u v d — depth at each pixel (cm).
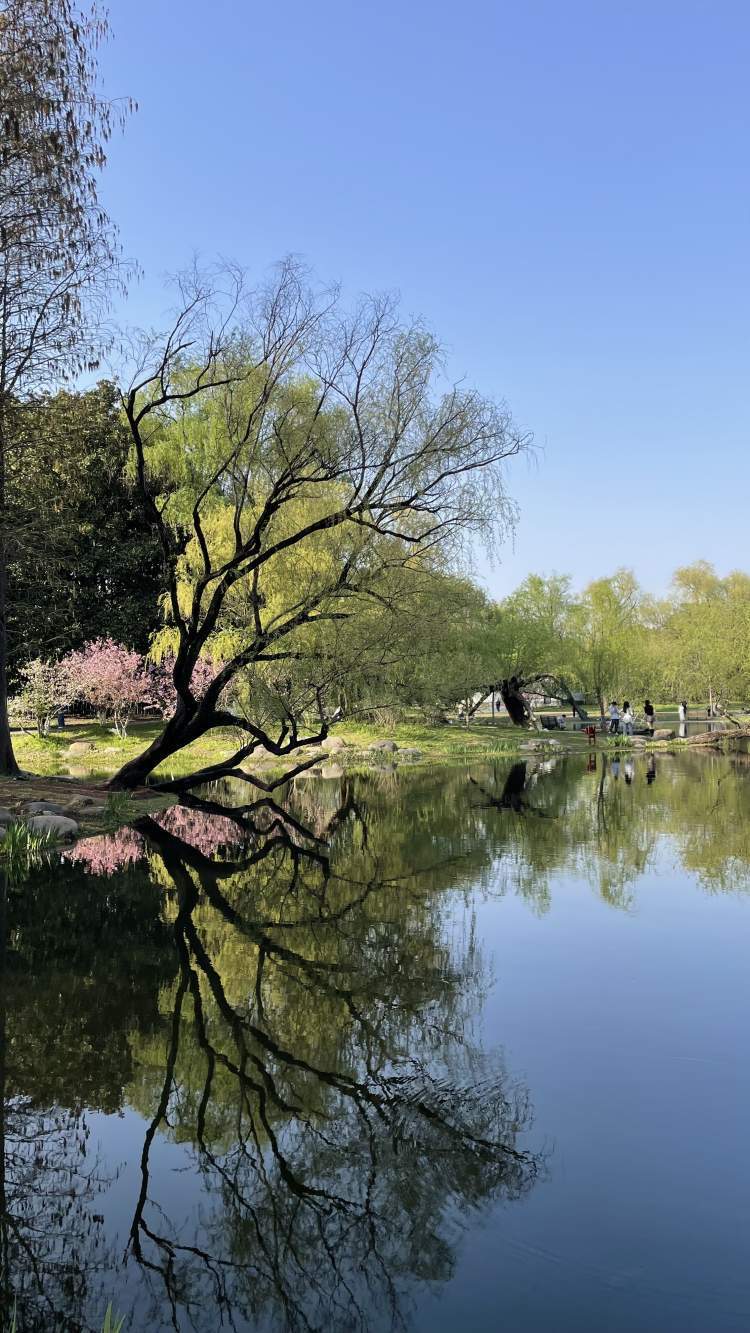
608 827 1623
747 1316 366
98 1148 513
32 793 1731
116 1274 412
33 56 1227
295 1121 542
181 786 1864
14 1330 375
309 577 1734
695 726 5125
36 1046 642
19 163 1270
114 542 3556
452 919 982
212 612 1614
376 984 774
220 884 1165
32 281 1391
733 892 1098
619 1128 520
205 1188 478
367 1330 367
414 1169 484
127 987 767
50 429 1714
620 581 4650
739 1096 556
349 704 2003
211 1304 389
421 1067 607
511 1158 491
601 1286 386
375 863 1312
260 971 807
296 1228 439
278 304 1484
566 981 774
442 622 1895
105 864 1285
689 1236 420
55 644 3441
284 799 2109
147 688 3441
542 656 4084
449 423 1461
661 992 744
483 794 2162
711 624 4469
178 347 1463
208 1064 614
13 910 1020
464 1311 373
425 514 1702
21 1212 456
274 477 1557
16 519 1817
